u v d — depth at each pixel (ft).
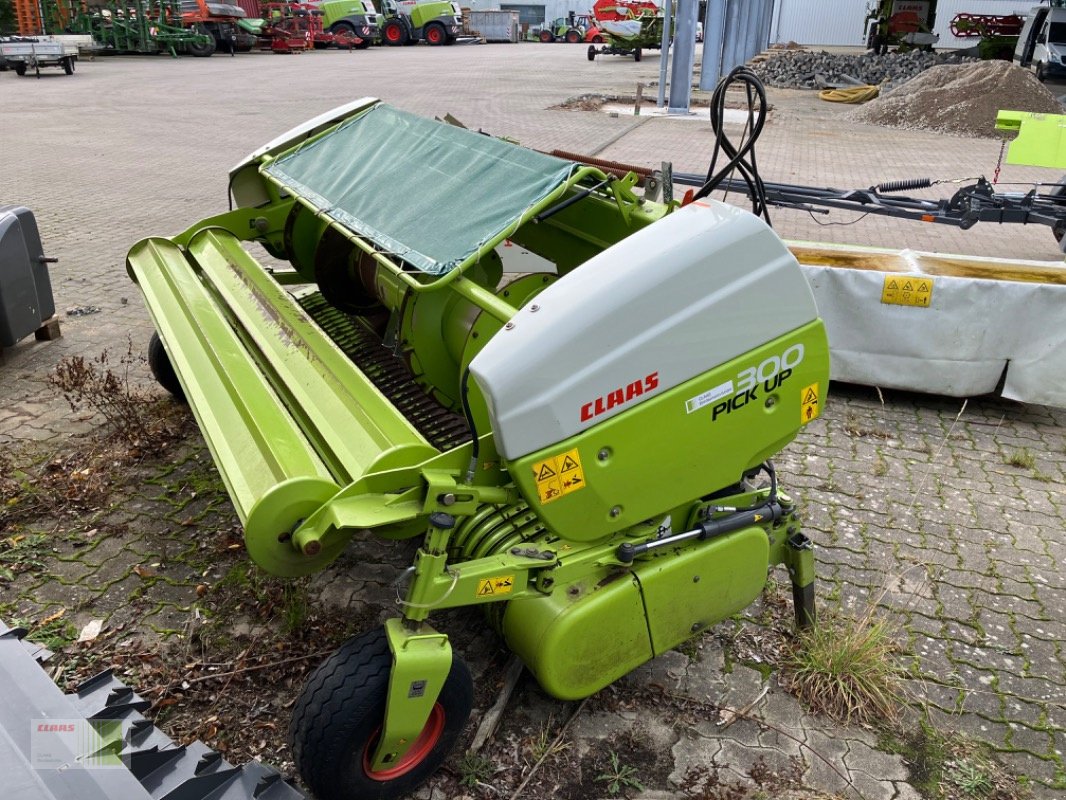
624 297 7.41
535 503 7.48
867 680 9.37
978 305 15.72
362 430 8.53
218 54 92.43
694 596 8.63
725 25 70.69
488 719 8.76
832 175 36.83
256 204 14.92
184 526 11.98
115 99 55.52
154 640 9.97
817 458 14.70
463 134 10.84
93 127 45.29
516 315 7.47
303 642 9.89
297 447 8.64
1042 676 9.93
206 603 10.54
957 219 21.45
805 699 9.41
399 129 12.16
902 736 9.02
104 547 11.51
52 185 32.42
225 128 45.83
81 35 75.82
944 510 13.24
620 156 38.81
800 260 16.98
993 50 78.07
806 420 8.94
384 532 8.18
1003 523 12.93
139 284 13.00
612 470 7.79
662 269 7.56
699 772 8.45
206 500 12.55
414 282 8.32
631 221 9.43
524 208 8.54
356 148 12.35
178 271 13.05
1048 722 9.28
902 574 11.62
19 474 13.00
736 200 30.94
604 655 8.13
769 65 76.74
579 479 7.63
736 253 7.90
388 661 7.19
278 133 44.55
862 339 16.46
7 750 6.08
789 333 8.43
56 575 10.96
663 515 8.58
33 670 7.09
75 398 15.25
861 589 11.29
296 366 10.04
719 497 9.07
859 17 125.18
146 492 12.70
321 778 7.18
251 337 11.02
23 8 79.61
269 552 7.59
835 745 8.86
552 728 8.86
